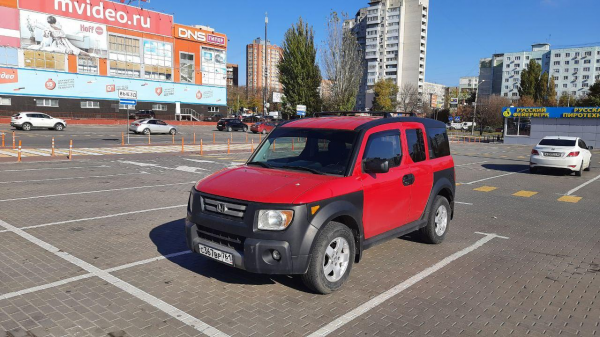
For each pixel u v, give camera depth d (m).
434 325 3.76
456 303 4.24
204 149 24.47
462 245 6.36
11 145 22.55
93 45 51.72
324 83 56.78
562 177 15.45
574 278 5.05
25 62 46.31
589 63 127.56
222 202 4.16
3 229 6.61
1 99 45.16
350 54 47.19
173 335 3.46
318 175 4.54
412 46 121.75
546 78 86.38
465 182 13.77
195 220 4.39
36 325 3.57
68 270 4.91
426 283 4.77
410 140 5.63
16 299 4.07
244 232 3.96
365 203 4.62
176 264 5.19
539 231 7.34
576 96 130.25
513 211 9.08
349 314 3.93
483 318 3.93
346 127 4.96
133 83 55.94
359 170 4.63
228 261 4.09
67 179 12.01
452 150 31.11
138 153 20.80
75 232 6.56
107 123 49.50
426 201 5.88
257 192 4.09
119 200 9.23
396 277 4.93
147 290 4.38
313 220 3.98
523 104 81.19
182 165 16.36
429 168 5.86
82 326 3.57
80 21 50.34
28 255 5.40
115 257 5.41
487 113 73.88
